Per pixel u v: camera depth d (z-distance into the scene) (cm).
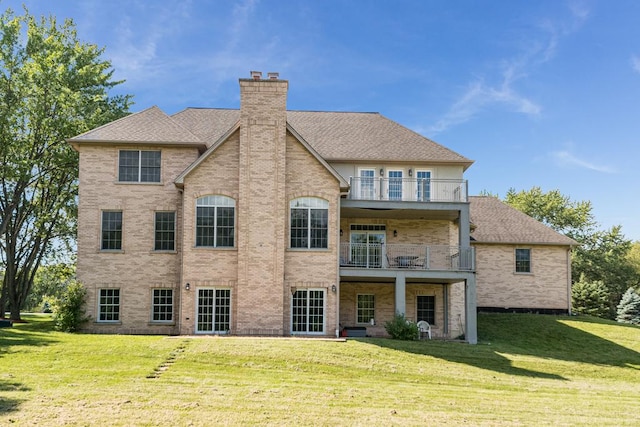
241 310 2416
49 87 3050
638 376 2166
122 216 2664
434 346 2255
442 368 1919
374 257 2727
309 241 2530
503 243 3488
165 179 2684
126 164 2692
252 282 2433
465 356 2145
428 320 2952
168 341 2053
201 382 1530
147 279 2633
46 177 3434
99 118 3303
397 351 2095
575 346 2694
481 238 3466
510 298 3466
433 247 2953
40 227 3359
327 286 2505
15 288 3347
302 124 3186
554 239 3509
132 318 2608
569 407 1453
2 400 1261
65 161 3167
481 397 1530
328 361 1864
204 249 2475
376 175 2925
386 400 1422
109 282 2620
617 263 6234
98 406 1238
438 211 2756
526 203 6512
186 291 2448
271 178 2494
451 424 1212
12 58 3116
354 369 1805
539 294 3481
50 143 3219
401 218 2992
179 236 2662
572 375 2059
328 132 3112
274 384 1547
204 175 2516
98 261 2630
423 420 1234
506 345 2583
